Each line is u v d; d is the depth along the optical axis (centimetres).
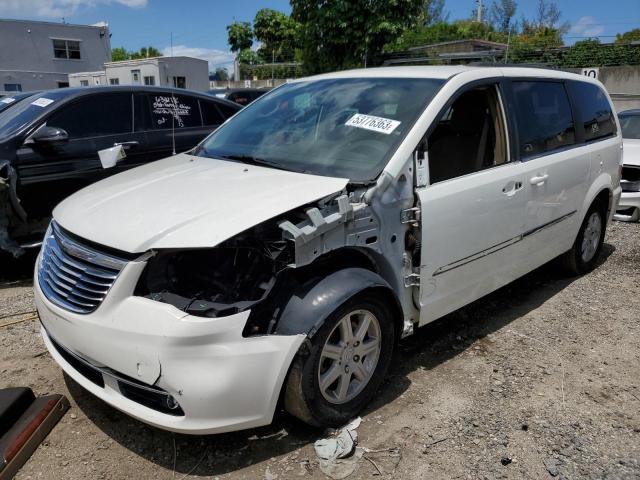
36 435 276
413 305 327
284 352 252
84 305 257
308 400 266
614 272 543
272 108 409
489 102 386
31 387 325
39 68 3903
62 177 527
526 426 295
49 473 258
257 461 267
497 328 414
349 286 270
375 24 1361
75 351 267
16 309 439
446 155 377
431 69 378
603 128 512
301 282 271
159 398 245
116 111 585
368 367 299
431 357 367
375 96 359
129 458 269
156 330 235
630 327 420
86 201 303
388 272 307
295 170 321
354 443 276
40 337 389
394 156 304
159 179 322
